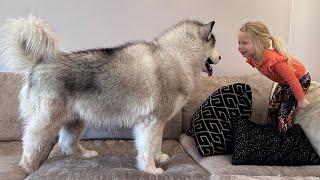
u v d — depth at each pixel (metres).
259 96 2.80
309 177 1.86
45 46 2.13
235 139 2.30
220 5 3.11
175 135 2.81
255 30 2.42
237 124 2.36
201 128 2.45
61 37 2.99
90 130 2.73
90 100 2.16
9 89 2.64
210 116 2.48
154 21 3.07
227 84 2.85
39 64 2.16
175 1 3.06
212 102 2.55
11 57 2.18
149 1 3.04
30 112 2.15
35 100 2.12
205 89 2.84
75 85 2.13
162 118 2.21
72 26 2.99
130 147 2.60
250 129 2.30
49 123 2.11
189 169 2.08
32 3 2.91
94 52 2.22
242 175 1.89
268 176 1.87
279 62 2.39
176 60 2.23
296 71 2.49
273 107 2.61
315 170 2.11
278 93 2.57
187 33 2.29
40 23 2.13
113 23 3.03
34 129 2.12
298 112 2.47
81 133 2.43
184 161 2.29
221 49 3.17
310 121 2.32
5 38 2.23
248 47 2.45
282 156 2.18
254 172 2.06
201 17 3.11
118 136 2.76
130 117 2.21
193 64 2.31
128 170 2.05
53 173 1.98
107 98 2.16
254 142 2.22
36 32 2.09
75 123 2.36
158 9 3.05
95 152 2.41
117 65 2.16
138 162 2.15
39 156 2.16
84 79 2.13
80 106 2.17
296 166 2.19
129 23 3.05
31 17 2.20
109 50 2.24
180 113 2.81
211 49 2.40
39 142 2.12
